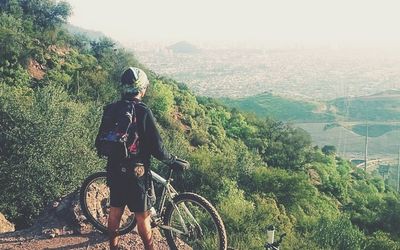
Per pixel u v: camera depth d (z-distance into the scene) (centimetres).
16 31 5759
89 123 2600
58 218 602
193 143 6216
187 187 3178
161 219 486
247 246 1059
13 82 5016
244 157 4866
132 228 529
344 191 7319
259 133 8625
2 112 2062
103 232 564
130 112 425
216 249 484
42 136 1978
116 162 425
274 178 4491
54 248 541
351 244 1891
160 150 430
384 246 2781
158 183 506
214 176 3192
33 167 1881
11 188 1866
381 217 4691
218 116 8481
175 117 6800
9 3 6625
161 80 8450
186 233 483
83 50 7381
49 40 6462
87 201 575
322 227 1944
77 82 5344
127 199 434
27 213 1902
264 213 1625
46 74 5550
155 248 541
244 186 4347
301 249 1630
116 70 6500
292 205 4319
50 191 1911
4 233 589
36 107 2175
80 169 2012
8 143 1978
